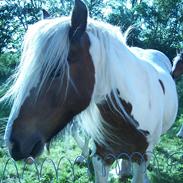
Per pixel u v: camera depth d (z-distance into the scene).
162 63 4.36
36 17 25.02
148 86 2.97
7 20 26.83
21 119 2.22
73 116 2.46
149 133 2.94
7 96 2.27
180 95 13.12
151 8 27.92
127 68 2.77
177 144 7.24
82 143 4.18
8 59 15.44
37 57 2.22
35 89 2.22
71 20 2.34
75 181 4.28
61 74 2.27
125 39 3.04
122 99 2.71
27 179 4.23
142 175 2.96
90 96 2.47
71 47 2.34
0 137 2.60
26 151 2.22
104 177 2.97
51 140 2.46
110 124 2.78
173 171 4.77
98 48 2.52
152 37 27.75
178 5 28.36
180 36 28.14
